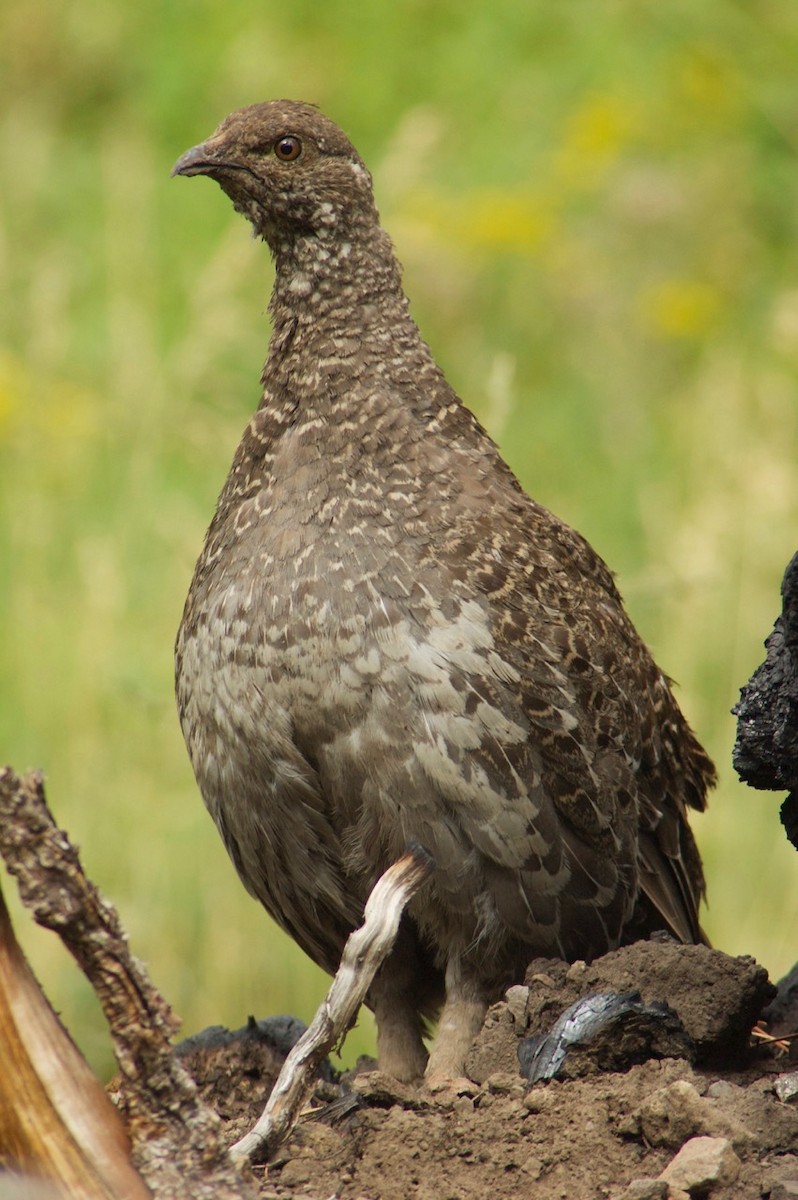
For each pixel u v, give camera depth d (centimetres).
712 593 1418
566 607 841
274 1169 653
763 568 1475
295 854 833
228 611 814
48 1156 520
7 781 517
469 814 791
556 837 811
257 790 820
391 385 855
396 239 1955
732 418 1730
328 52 2325
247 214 892
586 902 827
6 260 1930
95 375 1808
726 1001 745
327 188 871
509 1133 653
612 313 1925
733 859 1260
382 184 1969
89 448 1689
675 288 1925
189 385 1698
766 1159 642
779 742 737
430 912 814
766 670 748
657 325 1898
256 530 828
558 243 1975
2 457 1672
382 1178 638
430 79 2295
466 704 787
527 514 859
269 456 848
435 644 788
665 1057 707
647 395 1850
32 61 2316
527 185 2112
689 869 937
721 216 2014
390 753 785
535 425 1816
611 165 2088
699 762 956
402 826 793
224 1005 1201
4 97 2281
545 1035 728
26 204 2077
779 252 2042
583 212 2061
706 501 1563
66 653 1397
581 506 1695
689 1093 643
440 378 874
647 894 878
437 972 877
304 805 811
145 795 1291
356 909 844
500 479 870
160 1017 536
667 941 816
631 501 1675
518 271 1952
